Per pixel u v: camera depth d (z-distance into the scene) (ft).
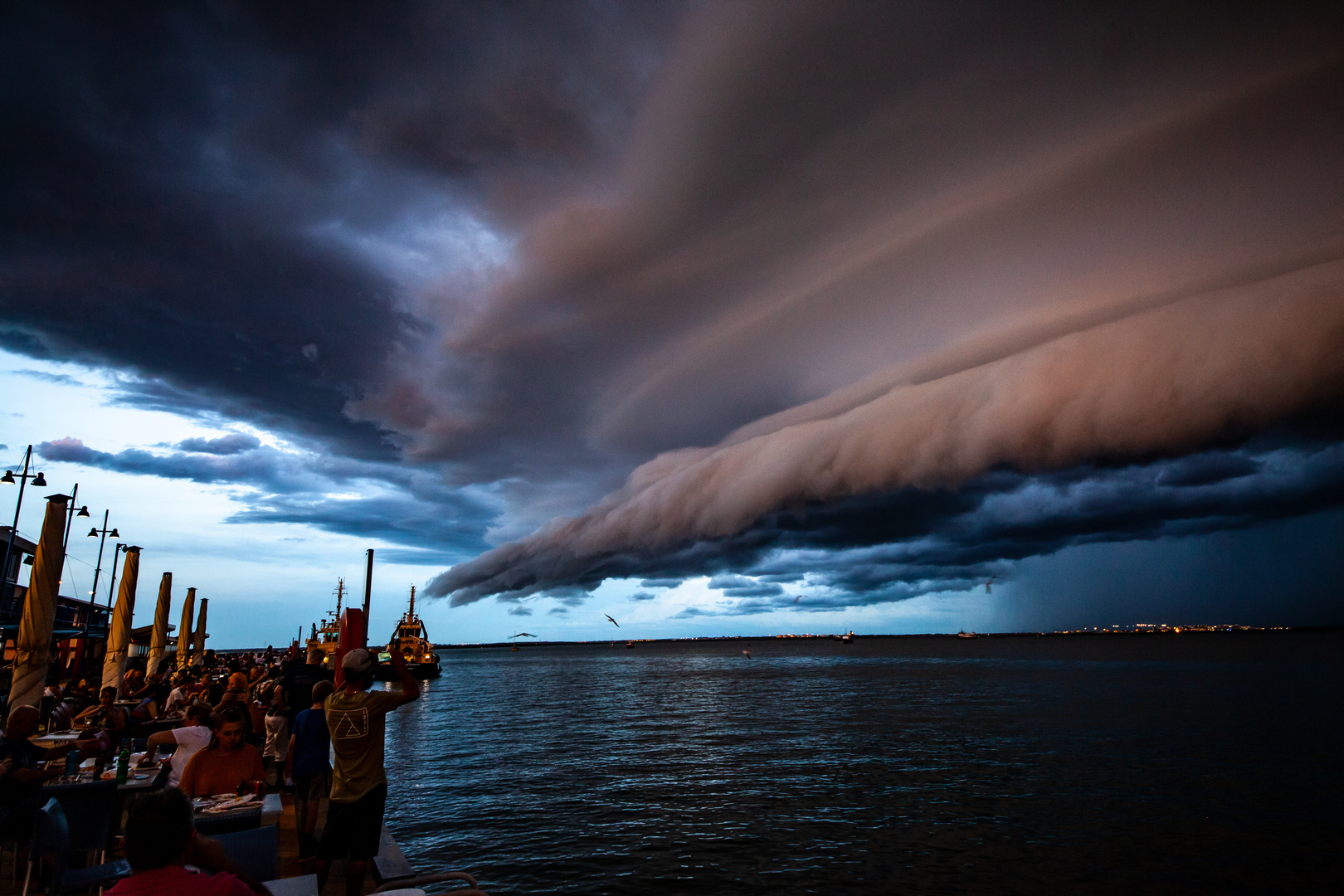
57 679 100.89
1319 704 163.73
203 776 24.38
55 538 52.80
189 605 139.95
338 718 21.13
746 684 292.61
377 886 22.20
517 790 79.00
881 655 645.51
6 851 27.25
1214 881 48.96
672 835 59.00
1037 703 181.27
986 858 53.36
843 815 66.28
